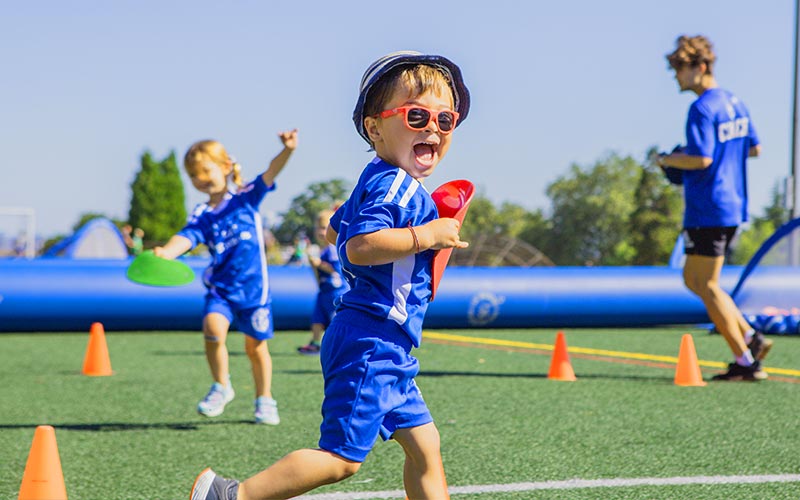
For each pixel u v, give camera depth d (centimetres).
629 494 443
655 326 1672
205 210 652
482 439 582
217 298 651
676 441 577
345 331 337
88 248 2322
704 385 839
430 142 345
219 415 682
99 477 484
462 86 364
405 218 334
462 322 1517
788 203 2472
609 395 776
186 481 476
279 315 1473
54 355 1121
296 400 755
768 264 1468
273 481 335
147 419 665
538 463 513
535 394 783
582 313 1561
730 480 471
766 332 1434
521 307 1534
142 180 8919
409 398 345
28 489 396
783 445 564
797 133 2466
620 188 8812
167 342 1298
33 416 679
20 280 1382
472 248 3859
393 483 469
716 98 832
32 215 5350
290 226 11456
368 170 347
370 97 352
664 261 7325
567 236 8850
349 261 334
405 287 338
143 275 625
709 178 830
